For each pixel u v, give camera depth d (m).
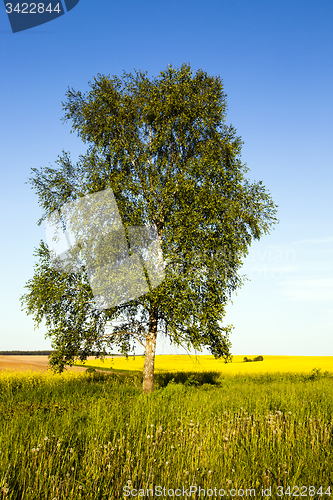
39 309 15.05
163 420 6.88
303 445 5.52
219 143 16.83
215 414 7.61
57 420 6.79
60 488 3.74
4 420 6.86
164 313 14.77
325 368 36.44
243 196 16.22
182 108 16.28
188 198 15.30
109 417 6.92
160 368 38.09
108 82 16.86
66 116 17.09
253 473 4.36
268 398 9.82
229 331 15.37
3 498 3.43
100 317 15.59
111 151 16.41
